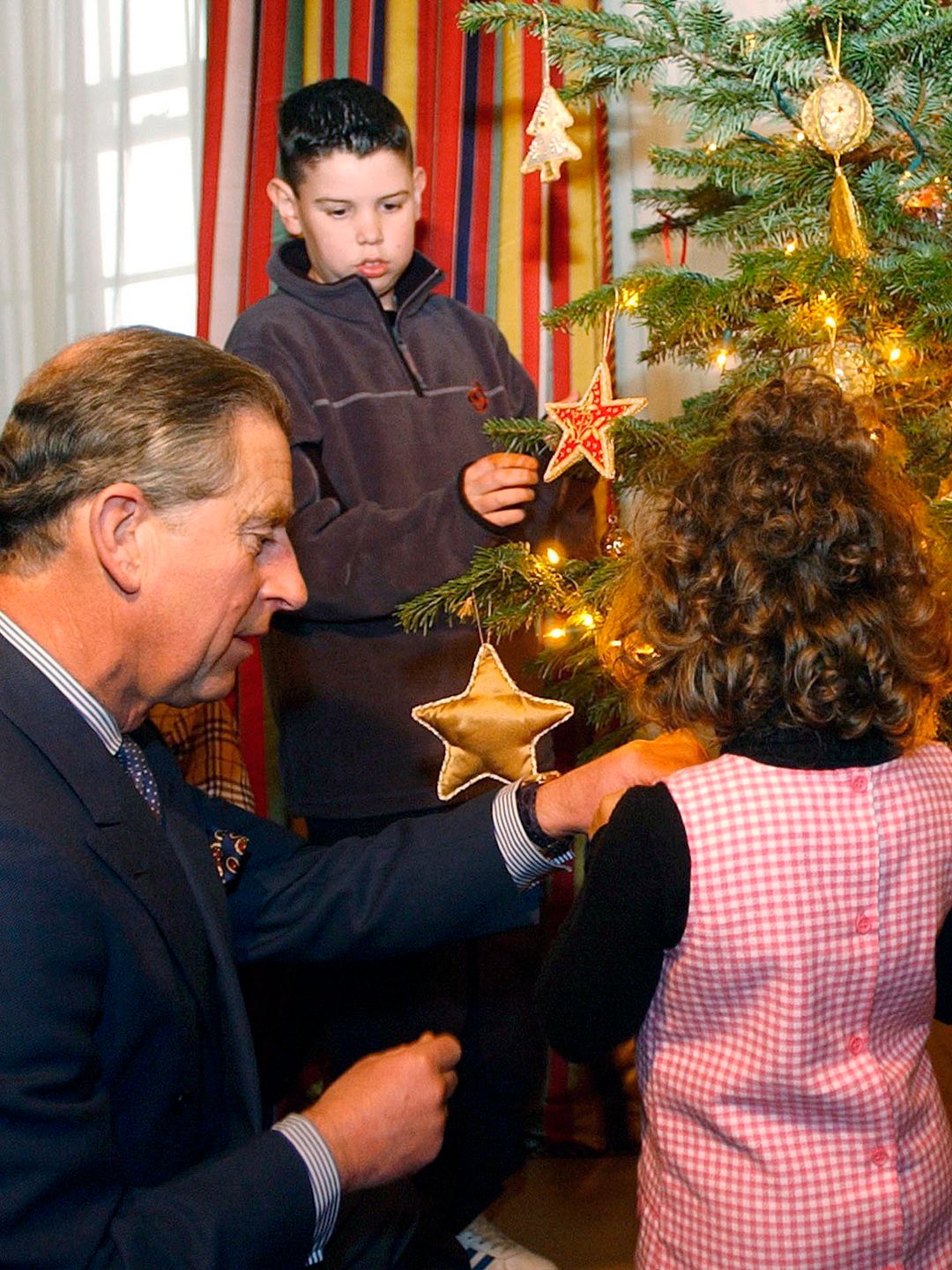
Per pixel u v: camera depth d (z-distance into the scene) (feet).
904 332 4.16
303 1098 6.85
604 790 3.90
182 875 3.43
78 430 3.16
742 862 3.14
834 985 3.19
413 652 5.45
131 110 7.91
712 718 3.28
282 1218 2.94
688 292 4.26
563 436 4.44
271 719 7.32
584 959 3.31
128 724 3.48
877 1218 3.18
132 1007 3.13
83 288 8.02
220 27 7.20
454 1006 5.80
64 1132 2.77
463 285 7.13
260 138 7.17
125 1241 2.77
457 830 4.13
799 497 3.23
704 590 3.27
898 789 3.26
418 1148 3.25
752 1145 3.20
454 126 7.07
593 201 7.05
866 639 3.13
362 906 4.10
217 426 3.25
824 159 4.46
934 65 4.34
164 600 3.25
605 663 4.23
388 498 5.46
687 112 5.62
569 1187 6.41
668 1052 3.36
